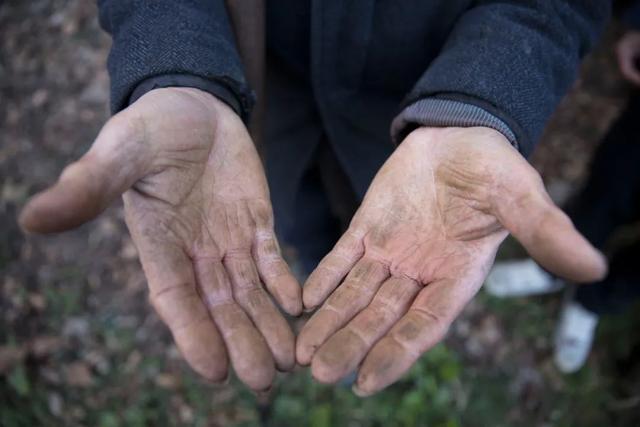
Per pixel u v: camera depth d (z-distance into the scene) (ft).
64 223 0.88
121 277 2.64
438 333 1.05
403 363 1.02
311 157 1.70
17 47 3.15
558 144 3.08
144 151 1.01
